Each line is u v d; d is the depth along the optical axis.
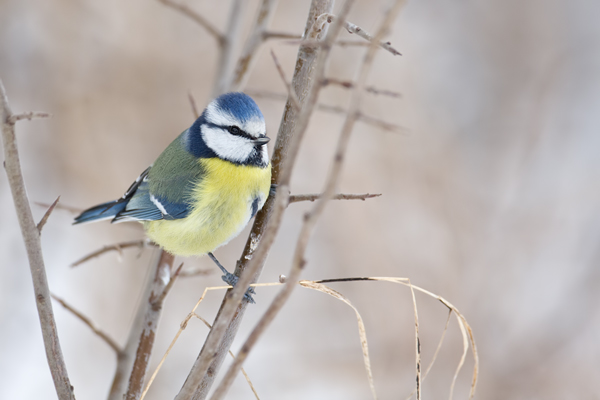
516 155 14.05
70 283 11.50
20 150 12.95
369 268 11.56
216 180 6.82
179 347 10.64
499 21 15.65
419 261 11.59
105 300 11.35
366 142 13.23
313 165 13.09
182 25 13.43
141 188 7.49
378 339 10.82
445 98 14.61
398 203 12.48
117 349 6.37
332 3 5.04
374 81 13.66
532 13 15.53
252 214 7.00
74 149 12.80
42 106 12.97
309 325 11.39
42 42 13.29
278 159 5.50
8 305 10.84
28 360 10.20
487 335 10.69
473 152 14.07
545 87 14.93
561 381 10.03
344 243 11.95
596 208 12.60
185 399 3.53
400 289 11.30
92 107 13.01
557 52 15.23
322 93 12.95
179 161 7.14
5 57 13.08
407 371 10.37
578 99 14.86
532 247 11.97
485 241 12.05
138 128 13.05
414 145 13.27
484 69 15.33
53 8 13.20
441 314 10.95
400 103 13.62
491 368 10.27
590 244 11.86
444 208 12.45
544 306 11.07
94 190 12.52
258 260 3.21
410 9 15.76
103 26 13.41
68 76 13.20
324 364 10.62
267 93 7.77
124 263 11.98
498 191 13.22
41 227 4.02
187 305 11.50
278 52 13.12
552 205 12.73
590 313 10.90
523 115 14.66
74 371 10.16
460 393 10.02
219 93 8.12
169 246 6.98
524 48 15.38
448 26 15.84
